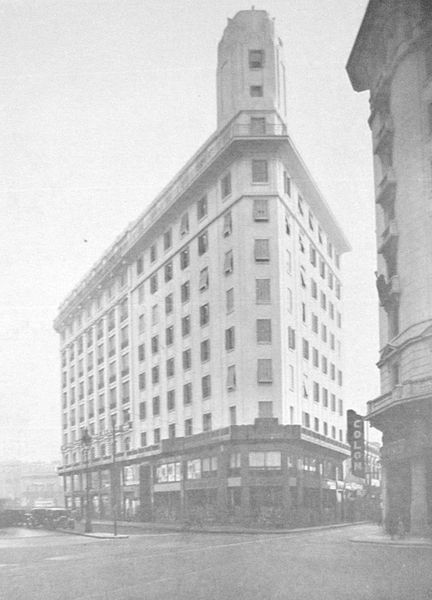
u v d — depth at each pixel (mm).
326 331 57875
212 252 51312
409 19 33656
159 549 26859
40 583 16391
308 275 54312
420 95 33219
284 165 50125
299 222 52594
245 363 47156
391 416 34719
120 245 64750
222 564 20172
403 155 33938
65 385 79062
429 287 31906
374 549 25734
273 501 45938
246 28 49688
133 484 61062
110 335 67562
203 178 51906
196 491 51469
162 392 57219
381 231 37969
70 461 75250
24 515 54125
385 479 36594
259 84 49438
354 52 39250
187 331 54281
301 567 18984
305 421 51094
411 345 32375
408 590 14164
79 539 36125
